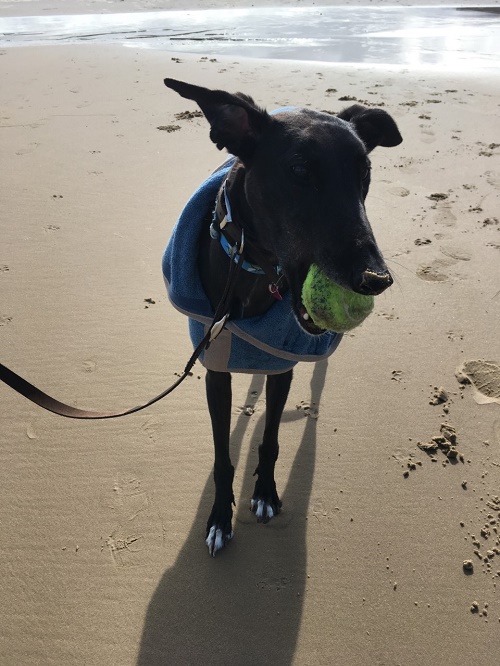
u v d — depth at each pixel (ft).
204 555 2.10
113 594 1.97
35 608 1.93
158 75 7.38
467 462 2.43
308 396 2.76
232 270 1.83
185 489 2.32
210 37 10.34
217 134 1.74
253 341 1.92
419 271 3.58
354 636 1.86
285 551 2.12
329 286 1.53
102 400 2.70
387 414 2.66
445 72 7.87
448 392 2.77
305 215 1.60
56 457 2.43
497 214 4.18
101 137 5.40
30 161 4.91
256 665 1.79
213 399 2.13
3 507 2.23
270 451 2.23
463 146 5.31
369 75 7.60
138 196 4.37
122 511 2.23
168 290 2.08
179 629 1.88
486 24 12.07
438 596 1.96
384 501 2.28
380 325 3.18
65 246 3.77
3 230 3.93
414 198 4.39
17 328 3.10
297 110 1.77
